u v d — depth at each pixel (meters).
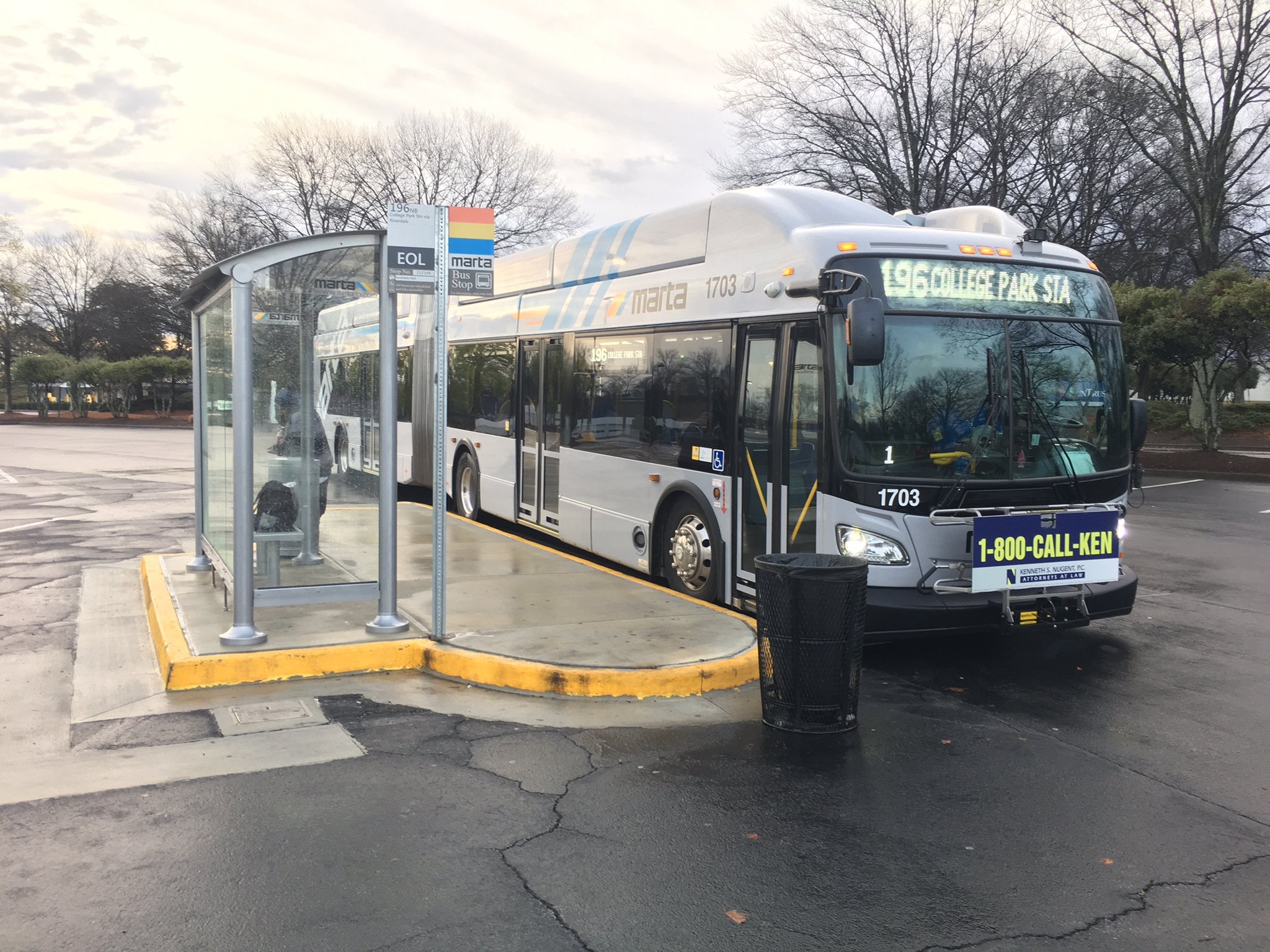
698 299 8.74
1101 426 7.57
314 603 7.48
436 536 6.81
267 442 7.52
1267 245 32.06
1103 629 8.52
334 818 4.41
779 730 5.71
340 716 5.77
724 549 8.35
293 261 7.04
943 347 7.10
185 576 9.06
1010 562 6.79
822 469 7.06
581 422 10.74
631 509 9.73
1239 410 40.84
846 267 7.09
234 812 4.44
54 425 54.69
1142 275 34.75
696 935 3.50
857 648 5.70
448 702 6.07
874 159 33.50
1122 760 5.37
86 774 4.85
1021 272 7.46
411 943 3.39
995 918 3.68
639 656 6.57
